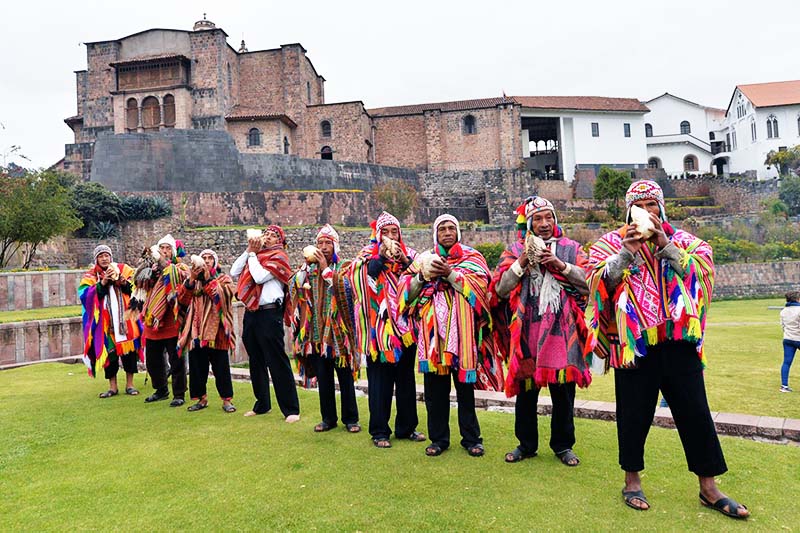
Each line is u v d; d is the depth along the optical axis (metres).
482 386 4.95
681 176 60.03
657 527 3.28
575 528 3.28
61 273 18.67
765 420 5.47
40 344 11.70
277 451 4.87
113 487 4.05
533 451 4.62
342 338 5.52
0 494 3.96
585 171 54.34
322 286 5.72
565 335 4.28
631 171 56.59
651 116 68.19
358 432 5.55
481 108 51.44
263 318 6.20
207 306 6.67
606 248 3.92
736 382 8.86
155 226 31.09
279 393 6.20
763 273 34.97
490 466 4.40
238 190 37.75
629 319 3.63
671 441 4.96
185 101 44.66
